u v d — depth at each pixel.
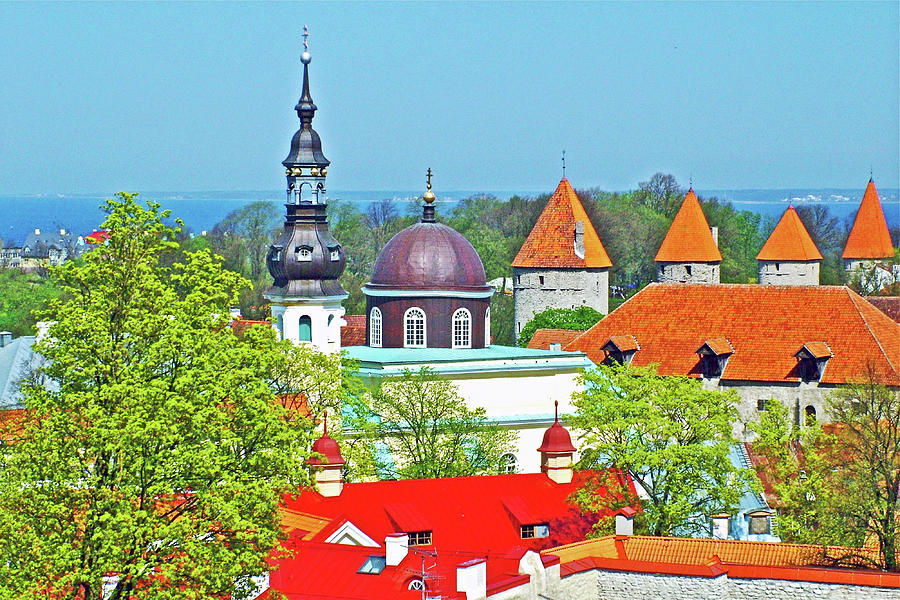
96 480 155.38
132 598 151.50
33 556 148.50
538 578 164.75
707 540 181.25
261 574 162.00
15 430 160.12
